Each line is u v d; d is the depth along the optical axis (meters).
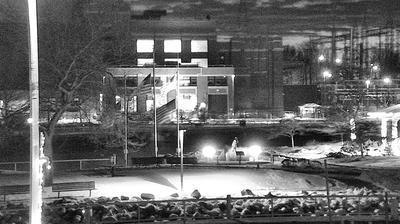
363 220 27.70
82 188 34.66
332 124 94.38
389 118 74.19
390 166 53.72
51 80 40.88
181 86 126.62
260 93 150.25
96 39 41.19
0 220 27.33
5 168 55.81
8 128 56.00
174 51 136.00
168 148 79.62
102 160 61.59
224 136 91.88
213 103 129.50
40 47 40.72
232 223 27.16
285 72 184.12
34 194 18.59
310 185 42.62
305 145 85.31
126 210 29.52
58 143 72.25
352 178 45.56
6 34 48.72
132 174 46.00
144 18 150.25
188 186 40.09
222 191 38.44
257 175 44.47
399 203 31.62
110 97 59.19
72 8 56.00
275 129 91.75
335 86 131.38
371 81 131.50
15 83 53.34
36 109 18.88
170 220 27.91
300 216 28.62
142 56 133.25
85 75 40.28
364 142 70.38
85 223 26.64
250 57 151.62
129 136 73.19
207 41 137.00
